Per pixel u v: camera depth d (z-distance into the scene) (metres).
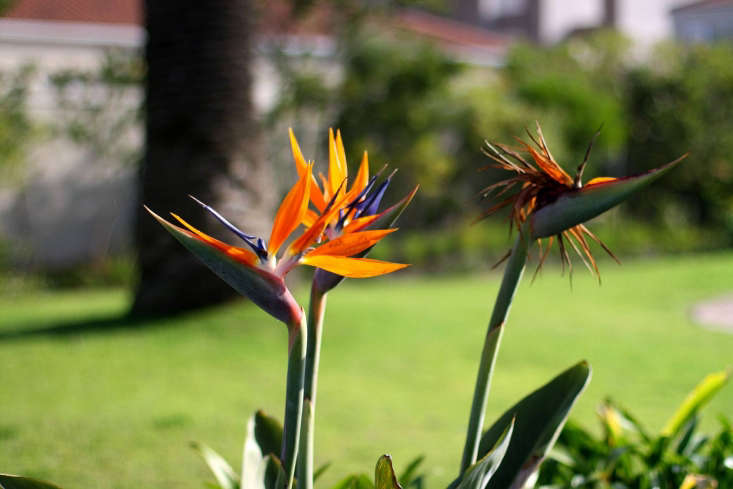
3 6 13.02
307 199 1.64
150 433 4.88
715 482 2.71
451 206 14.94
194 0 7.82
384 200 14.22
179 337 7.45
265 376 6.34
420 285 12.34
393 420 5.29
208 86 7.84
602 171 18.75
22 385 6.02
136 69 11.94
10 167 12.12
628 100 18.97
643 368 6.82
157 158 7.99
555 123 15.10
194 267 8.09
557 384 2.12
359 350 7.30
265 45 13.37
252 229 8.05
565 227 1.84
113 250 13.32
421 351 7.33
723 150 18.94
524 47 17.05
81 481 4.02
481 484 1.84
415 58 13.91
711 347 7.73
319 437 4.89
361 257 1.71
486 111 14.45
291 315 1.70
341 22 14.27
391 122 13.95
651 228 17.81
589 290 11.79
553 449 3.09
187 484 4.01
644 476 2.97
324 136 13.81
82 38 13.34
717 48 19.36
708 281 12.77
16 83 11.97
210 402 5.62
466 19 31.70
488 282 12.79
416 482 2.70
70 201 12.99
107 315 8.56
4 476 1.87
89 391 5.87
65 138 12.84
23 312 9.58
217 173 7.89
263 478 1.89
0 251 12.01
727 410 5.43
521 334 8.21
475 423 2.03
